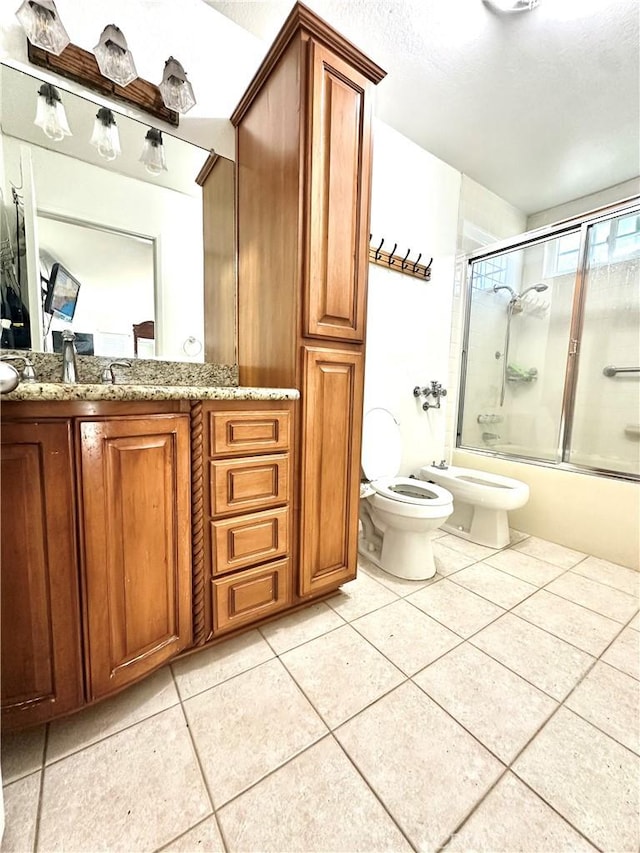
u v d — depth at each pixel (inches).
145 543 35.3
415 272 83.5
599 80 66.4
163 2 51.2
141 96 50.1
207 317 59.4
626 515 69.0
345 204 47.9
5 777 29.4
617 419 86.0
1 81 43.0
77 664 31.4
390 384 82.5
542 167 91.4
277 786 29.2
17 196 45.1
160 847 25.2
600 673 41.9
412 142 81.5
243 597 44.3
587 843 25.8
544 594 58.6
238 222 59.7
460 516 84.0
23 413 27.9
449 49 60.4
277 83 47.4
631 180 96.0
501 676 41.2
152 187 53.7
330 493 51.3
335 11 54.3
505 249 92.8
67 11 45.2
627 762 31.7
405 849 25.3
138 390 33.0
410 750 32.3
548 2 52.6
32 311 46.6
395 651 44.8
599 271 86.3
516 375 102.7
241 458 42.6
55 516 29.6
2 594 28.4
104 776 29.7
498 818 27.2
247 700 37.3
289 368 47.4
